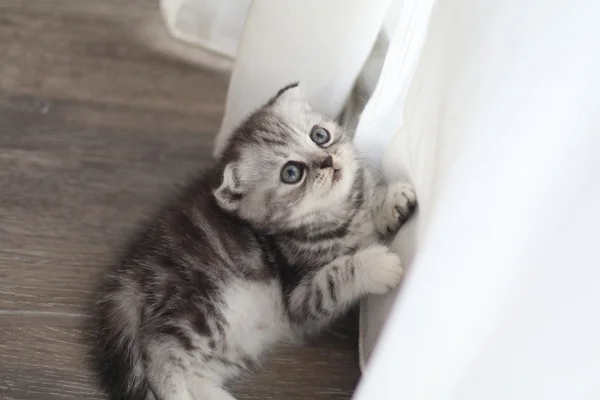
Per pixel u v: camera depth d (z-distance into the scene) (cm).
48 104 68
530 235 31
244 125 58
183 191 58
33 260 60
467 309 37
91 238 61
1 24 74
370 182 57
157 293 54
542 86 30
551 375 31
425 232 44
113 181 64
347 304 54
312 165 55
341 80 57
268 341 56
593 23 27
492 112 34
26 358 55
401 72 52
